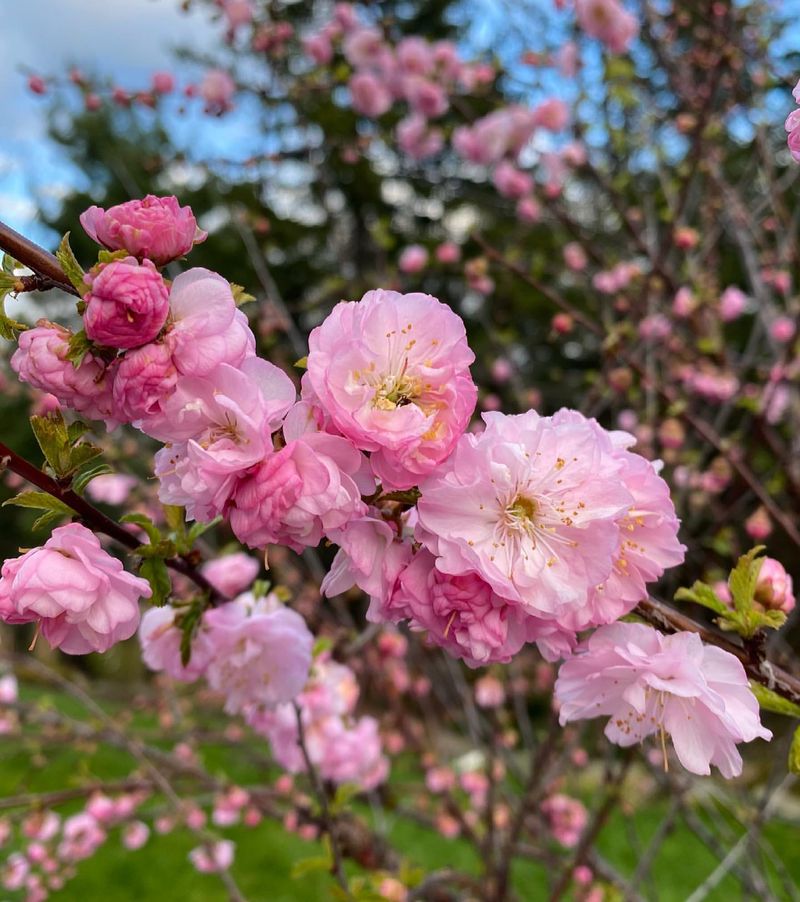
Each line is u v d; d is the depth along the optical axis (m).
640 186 4.80
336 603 3.31
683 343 4.05
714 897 4.94
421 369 0.90
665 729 1.04
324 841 1.90
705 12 3.37
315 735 2.55
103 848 5.41
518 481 0.94
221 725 5.55
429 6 13.76
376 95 4.48
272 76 4.50
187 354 0.87
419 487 0.92
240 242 12.73
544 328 10.44
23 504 1.03
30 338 0.90
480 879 3.05
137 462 3.71
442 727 4.68
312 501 0.84
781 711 1.09
